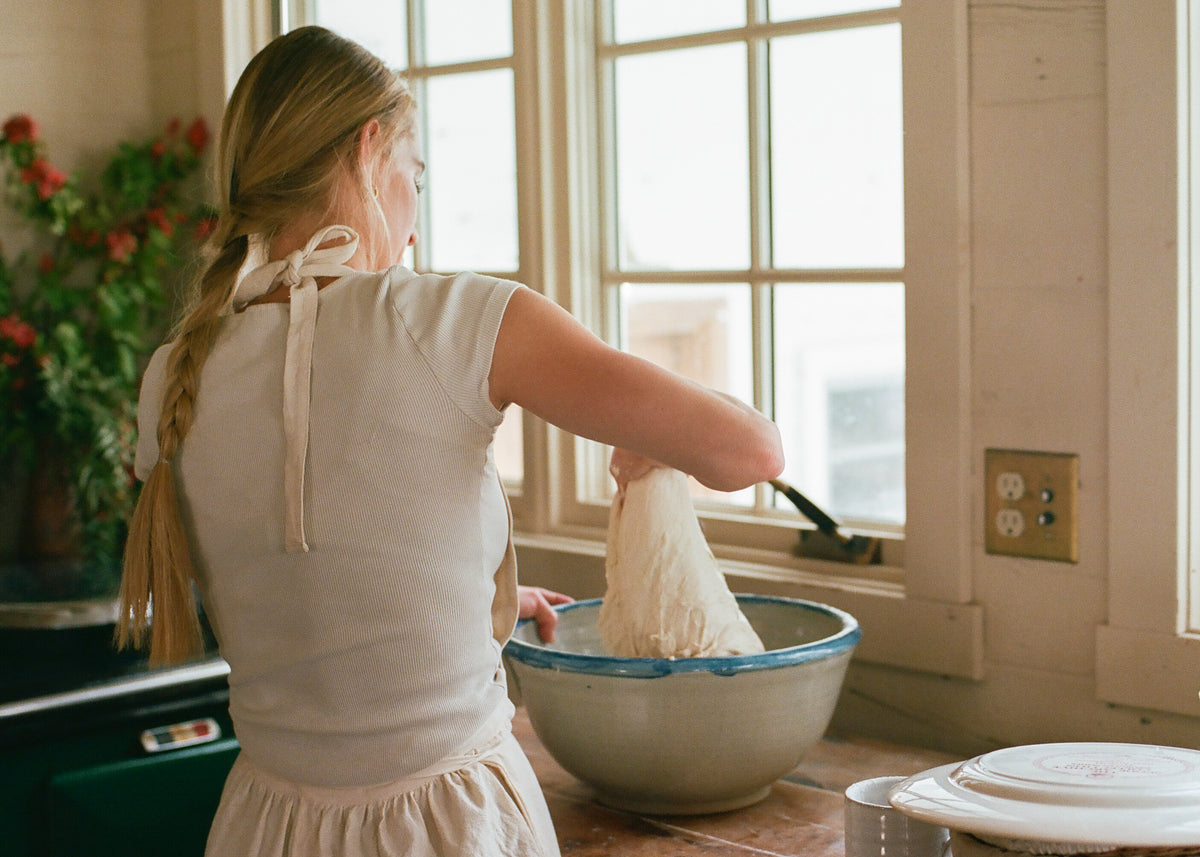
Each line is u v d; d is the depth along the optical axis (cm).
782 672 119
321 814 95
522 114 199
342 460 91
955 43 142
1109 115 130
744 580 172
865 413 175
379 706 93
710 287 189
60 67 251
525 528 207
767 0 179
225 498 95
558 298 202
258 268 99
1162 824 79
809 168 176
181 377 97
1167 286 128
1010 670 146
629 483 129
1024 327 141
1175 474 130
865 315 172
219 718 175
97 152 257
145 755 166
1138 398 131
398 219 107
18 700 156
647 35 194
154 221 240
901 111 149
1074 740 142
